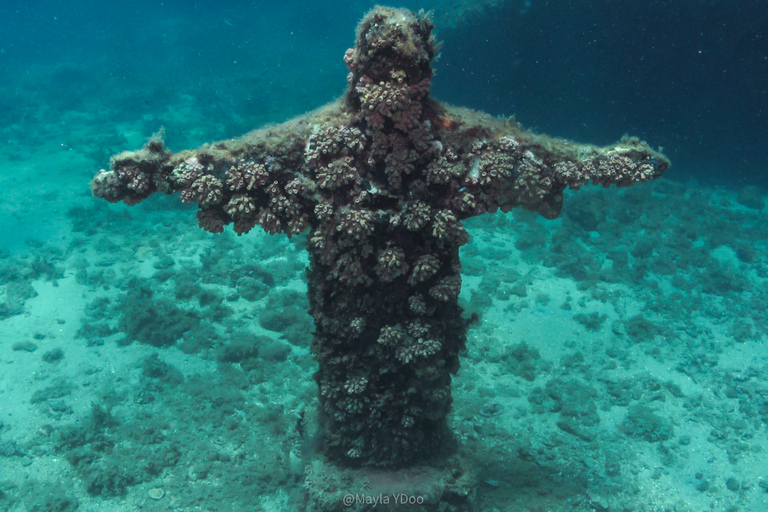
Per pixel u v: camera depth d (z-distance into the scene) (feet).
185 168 12.73
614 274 46.50
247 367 31.94
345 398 15.84
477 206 13.94
